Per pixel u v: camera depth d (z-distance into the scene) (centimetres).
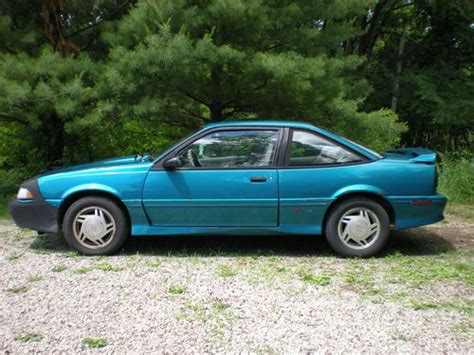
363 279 404
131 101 713
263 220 470
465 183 827
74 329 307
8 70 682
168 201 466
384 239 466
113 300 356
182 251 493
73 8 811
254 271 425
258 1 684
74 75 724
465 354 277
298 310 339
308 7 788
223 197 464
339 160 470
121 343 289
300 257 472
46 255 475
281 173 464
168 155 473
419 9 1551
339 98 774
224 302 353
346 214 468
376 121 796
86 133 927
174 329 308
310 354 277
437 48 1597
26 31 792
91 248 472
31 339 294
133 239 541
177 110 834
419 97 1424
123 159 518
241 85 745
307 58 731
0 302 351
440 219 476
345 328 311
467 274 419
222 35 731
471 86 1361
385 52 1647
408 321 321
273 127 478
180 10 682
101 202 470
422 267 439
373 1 819
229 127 479
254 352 279
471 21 1459
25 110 714
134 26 701
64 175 476
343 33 823
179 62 648
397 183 463
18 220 480
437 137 1572
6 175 904
